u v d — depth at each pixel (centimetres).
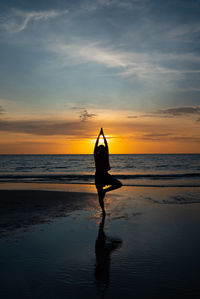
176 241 425
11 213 645
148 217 605
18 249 384
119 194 995
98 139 629
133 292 256
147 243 415
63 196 905
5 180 1731
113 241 425
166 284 273
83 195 931
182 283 275
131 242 420
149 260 342
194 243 414
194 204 782
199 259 345
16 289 263
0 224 536
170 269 312
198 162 5544
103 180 615
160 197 920
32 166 4378
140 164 4759
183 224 539
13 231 484
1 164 5172
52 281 281
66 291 259
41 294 253
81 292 257
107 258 349
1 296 248
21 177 1980
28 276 293
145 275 296
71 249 385
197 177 1927
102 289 263
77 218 594
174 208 716
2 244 407
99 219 584
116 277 291
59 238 441
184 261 338
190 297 245
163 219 584
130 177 1950
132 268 316
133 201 835
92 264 329
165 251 377
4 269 312
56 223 546
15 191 1015
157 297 246
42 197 880
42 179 1806
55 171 3042
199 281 280
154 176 2034
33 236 452
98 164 621
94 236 454
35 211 669
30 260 341
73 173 2612
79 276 294
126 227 515
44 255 359
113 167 3825
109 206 746
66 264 329
